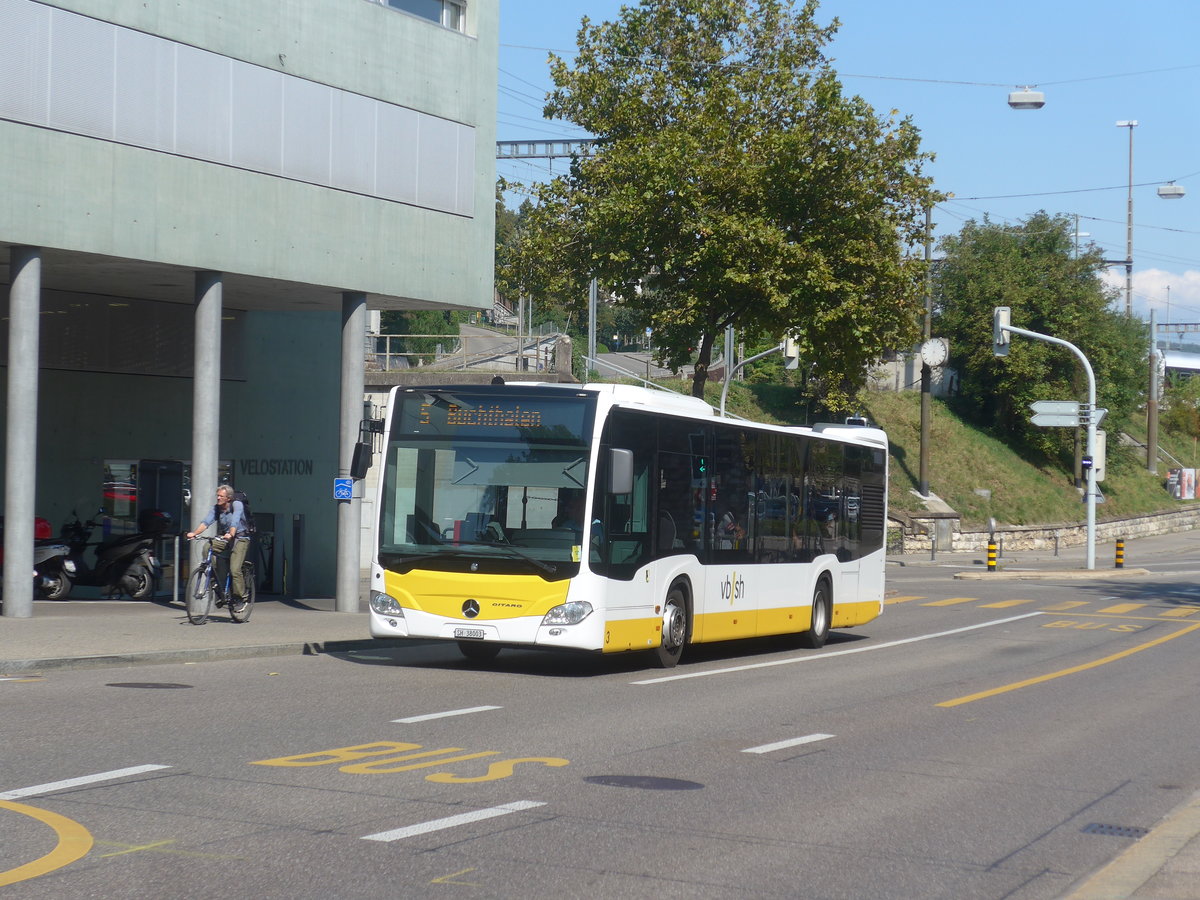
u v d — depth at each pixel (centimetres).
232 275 2167
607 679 1522
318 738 1024
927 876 686
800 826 789
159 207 2017
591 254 2798
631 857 695
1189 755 1107
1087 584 3953
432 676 1491
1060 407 4356
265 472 2812
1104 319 6669
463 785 862
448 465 1534
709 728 1159
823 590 2080
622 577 1524
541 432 1512
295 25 2208
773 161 2616
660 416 1614
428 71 2447
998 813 852
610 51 2852
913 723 1242
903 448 6284
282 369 2839
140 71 1986
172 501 2691
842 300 2688
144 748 955
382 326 8100
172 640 1694
